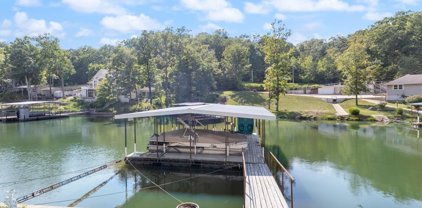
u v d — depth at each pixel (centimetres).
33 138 3359
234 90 7100
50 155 2538
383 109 4859
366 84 6038
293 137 3281
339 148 2745
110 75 6103
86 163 2267
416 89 5400
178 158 1991
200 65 5938
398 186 1766
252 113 2031
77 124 4491
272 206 1236
